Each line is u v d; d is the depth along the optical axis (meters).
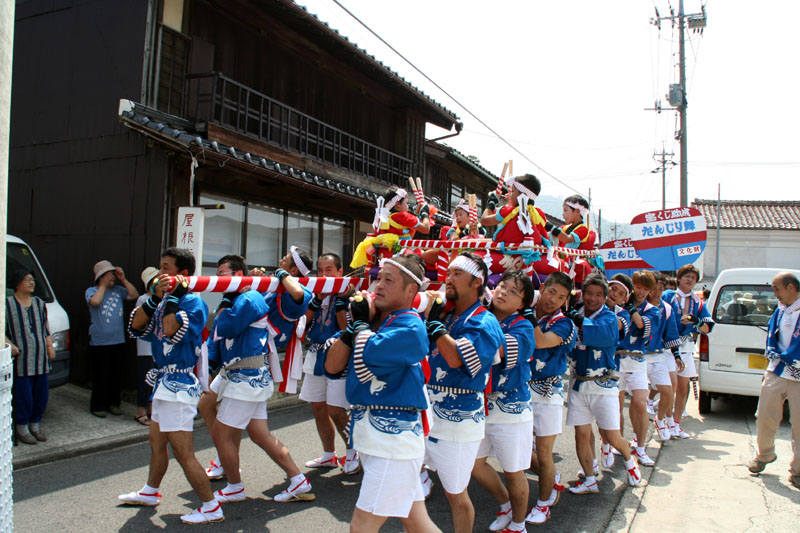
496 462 6.08
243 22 9.63
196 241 7.05
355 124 12.84
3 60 2.16
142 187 7.63
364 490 2.72
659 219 7.63
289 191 9.92
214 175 8.62
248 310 4.04
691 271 7.24
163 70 8.13
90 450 5.62
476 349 3.09
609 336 4.56
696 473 5.49
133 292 7.18
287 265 5.29
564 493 4.89
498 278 4.79
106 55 8.10
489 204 5.33
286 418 7.32
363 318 2.88
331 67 11.68
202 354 4.12
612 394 4.75
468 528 3.28
